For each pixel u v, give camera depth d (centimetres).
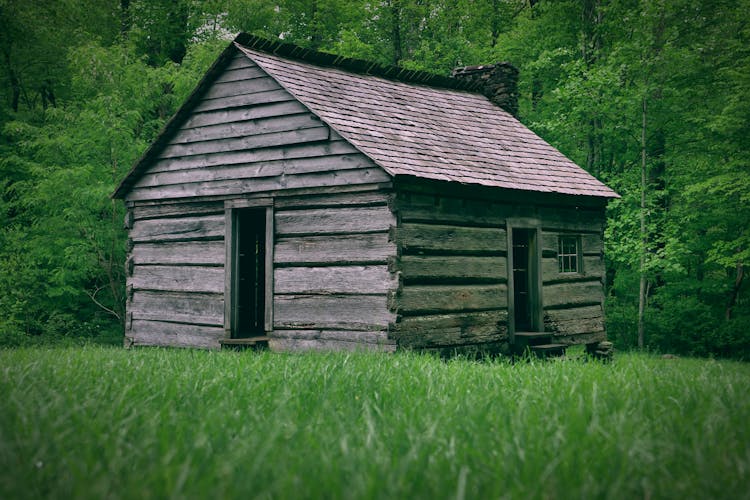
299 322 1188
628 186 2122
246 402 494
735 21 2045
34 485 291
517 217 1317
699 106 2075
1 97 2462
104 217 2000
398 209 1102
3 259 1909
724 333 2042
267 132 1246
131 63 2242
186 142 1351
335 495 266
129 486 279
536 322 1346
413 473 306
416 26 3134
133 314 1416
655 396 534
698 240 2088
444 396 529
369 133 1177
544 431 392
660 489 296
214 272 1301
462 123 1458
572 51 2383
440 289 1168
